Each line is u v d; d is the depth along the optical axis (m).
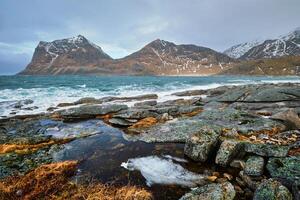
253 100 23.23
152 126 15.92
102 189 7.93
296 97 22.88
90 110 20.64
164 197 7.68
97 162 10.54
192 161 10.51
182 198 6.85
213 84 62.12
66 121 19.05
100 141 13.58
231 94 26.47
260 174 8.18
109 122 18.19
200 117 17.41
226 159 9.54
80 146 12.73
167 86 54.38
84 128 16.23
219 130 11.70
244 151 10.18
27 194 7.66
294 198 6.66
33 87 44.38
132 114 18.28
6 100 28.58
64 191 7.84
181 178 8.95
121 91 42.34
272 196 6.44
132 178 8.95
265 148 9.80
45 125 17.48
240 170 9.27
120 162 10.52
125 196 7.45
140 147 12.46
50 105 26.67
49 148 12.41
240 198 7.43
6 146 12.35
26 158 10.92
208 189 7.05
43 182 8.36
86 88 46.53
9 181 8.49
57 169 9.41
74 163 10.05
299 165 8.29
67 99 31.12
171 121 16.83
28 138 13.59
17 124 17.67
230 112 17.62
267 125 14.73
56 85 51.97
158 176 9.13
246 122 15.55
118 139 13.95
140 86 53.88
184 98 31.75
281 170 8.23
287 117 15.13
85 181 8.66
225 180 8.62
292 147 10.93
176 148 12.19
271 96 23.20
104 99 30.52
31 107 25.14
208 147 10.26
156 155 11.30
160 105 23.95
